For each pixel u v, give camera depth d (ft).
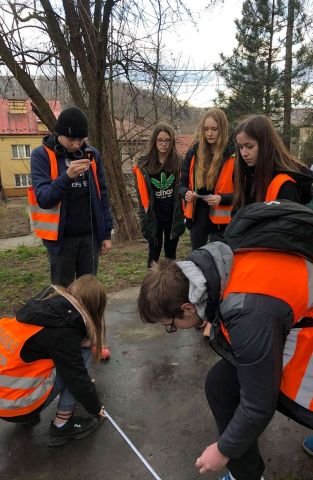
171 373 9.50
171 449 7.21
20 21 19.98
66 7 20.07
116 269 17.24
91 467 6.86
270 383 4.15
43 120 23.11
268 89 63.00
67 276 9.61
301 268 4.48
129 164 30.40
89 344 7.65
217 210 11.02
